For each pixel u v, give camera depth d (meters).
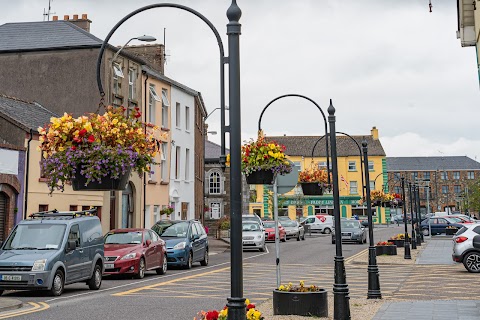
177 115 41.22
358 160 86.38
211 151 61.31
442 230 53.84
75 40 31.98
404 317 11.16
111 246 20.27
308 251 35.03
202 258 25.91
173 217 40.25
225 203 58.56
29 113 27.50
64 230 15.88
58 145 8.88
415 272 21.52
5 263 14.62
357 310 12.12
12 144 24.17
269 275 20.95
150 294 15.56
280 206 82.00
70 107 31.34
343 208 85.19
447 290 15.89
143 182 34.88
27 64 32.03
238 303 5.59
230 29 5.91
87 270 16.44
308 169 18.89
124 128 9.08
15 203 23.75
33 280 14.51
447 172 130.12
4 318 11.30
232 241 5.66
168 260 23.61
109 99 31.41
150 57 41.69
